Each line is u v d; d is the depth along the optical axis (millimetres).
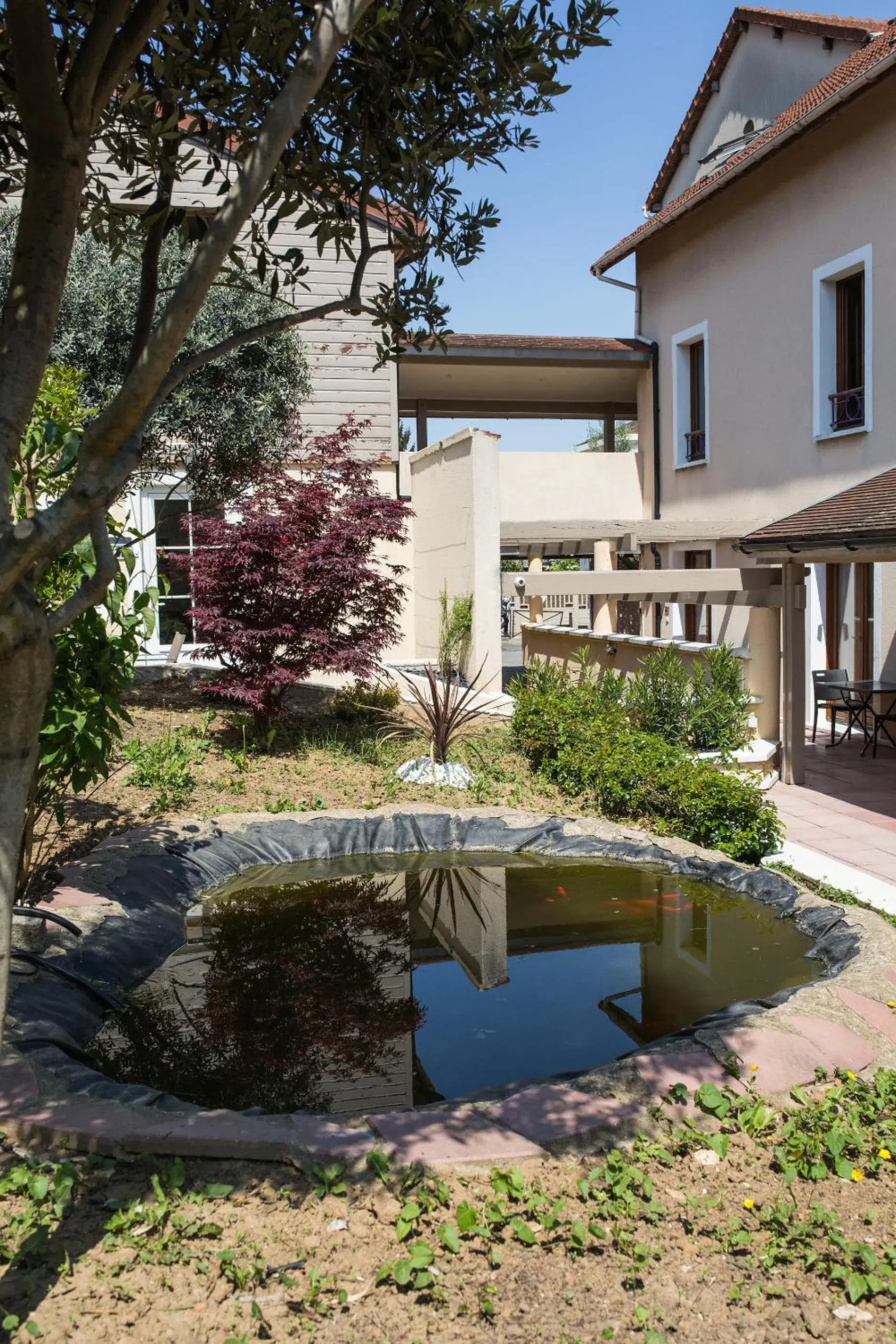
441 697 12227
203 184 3617
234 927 6207
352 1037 4633
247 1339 2418
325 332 15125
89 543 5223
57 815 5602
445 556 14867
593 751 8922
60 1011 4402
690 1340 2488
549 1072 4238
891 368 11461
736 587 10547
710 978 5316
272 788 8773
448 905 6656
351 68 3580
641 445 18000
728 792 7641
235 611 9719
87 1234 2787
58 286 2473
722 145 16875
